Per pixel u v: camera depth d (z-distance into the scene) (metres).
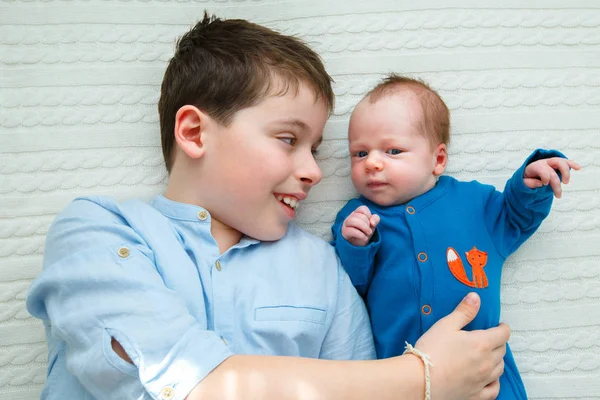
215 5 1.18
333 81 1.12
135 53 1.12
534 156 0.95
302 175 0.93
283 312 0.89
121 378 0.69
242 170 0.90
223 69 0.93
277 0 1.17
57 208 1.06
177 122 0.93
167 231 0.89
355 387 0.71
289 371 0.70
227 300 0.87
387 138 0.98
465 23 1.15
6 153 1.07
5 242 1.05
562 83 1.13
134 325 0.71
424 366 0.76
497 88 1.13
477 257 0.96
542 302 1.05
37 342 1.02
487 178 1.10
